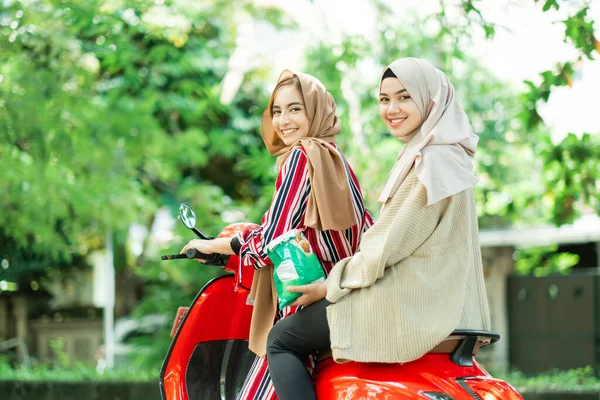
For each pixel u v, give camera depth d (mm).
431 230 2943
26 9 8281
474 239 3119
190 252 3385
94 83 10469
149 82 11758
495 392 2908
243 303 3795
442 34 7219
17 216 10484
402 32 10266
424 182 2900
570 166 6832
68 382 8156
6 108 8547
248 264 3262
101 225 11258
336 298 2955
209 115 12695
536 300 12141
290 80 3480
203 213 12727
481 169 13578
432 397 2783
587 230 12930
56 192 9984
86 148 9844
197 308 3719
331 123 3498
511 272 13102
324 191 3201
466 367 3010
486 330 3121
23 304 16312
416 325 2855
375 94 11000
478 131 14539
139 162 11625
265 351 3309
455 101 3154
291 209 3225
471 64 13633
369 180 10258
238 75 12133
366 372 2938
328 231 3266
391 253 2885
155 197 13781
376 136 11031
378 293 2898
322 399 3008
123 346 15781
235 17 12312
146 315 12883
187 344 3713
